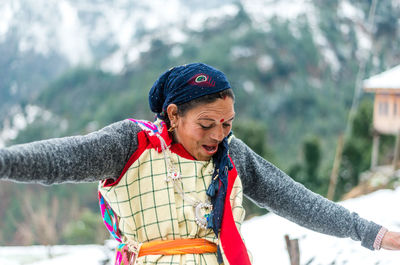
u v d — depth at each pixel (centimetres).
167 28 9706
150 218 150
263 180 166
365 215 562
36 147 128
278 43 8469
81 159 136
